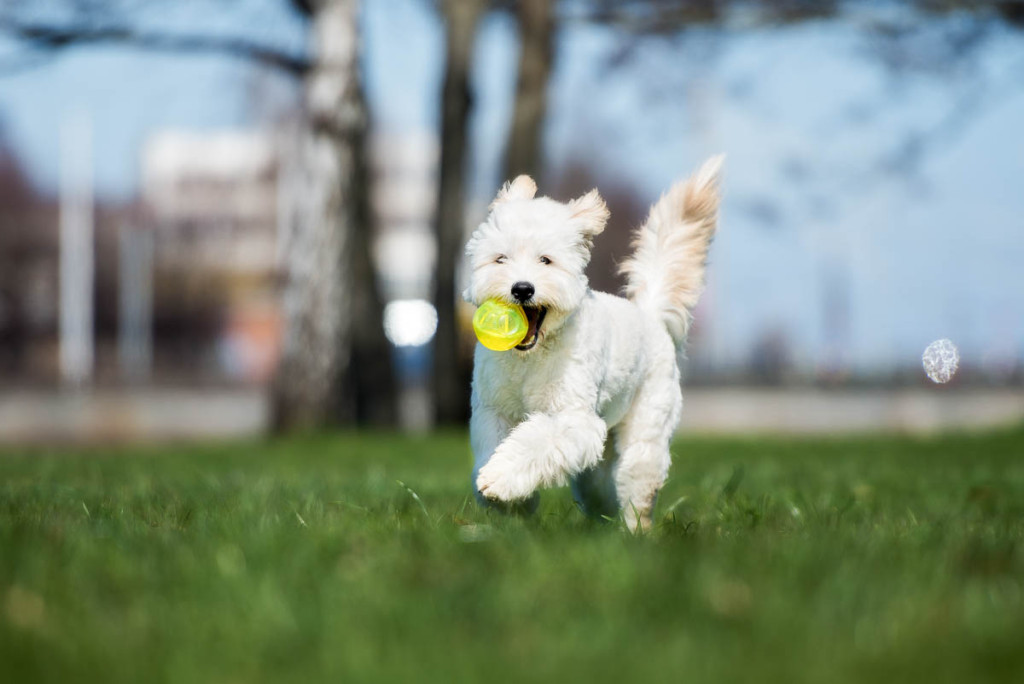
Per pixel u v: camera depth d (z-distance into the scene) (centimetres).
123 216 6525
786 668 270
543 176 1920
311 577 363
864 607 324
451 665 275
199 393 4034
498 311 516
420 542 419
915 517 580
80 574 368
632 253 673
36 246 6319
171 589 351
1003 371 5134
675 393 615
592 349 537
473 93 1902
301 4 1855
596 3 1911
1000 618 312
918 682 264
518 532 458
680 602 327
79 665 274
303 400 1817
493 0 2022
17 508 582
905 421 2916
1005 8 1723
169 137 7175
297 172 1852
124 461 1179
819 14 1800
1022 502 710
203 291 6581
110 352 6272
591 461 526
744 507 591
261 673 272
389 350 1936
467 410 1939
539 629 304
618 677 266
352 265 1847
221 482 815
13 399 3606
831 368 5472
